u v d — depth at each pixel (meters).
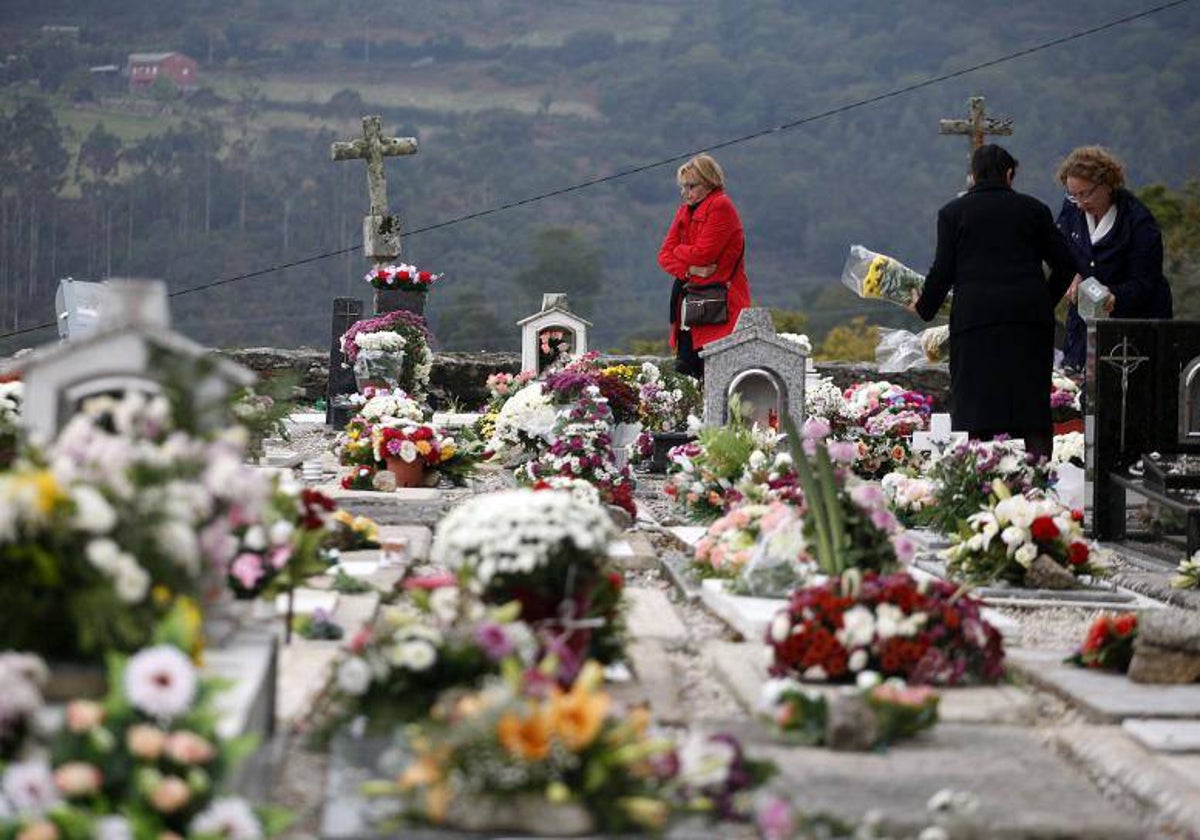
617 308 98.62
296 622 6.56
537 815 4.25
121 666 4.17
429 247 102.38
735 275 13.88
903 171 122.25
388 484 12.16
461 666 5.04
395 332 17.92
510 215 118.19
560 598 5.94
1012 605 8.21
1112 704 5.89
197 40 172.25
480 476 13.41
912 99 125.56
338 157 21.34
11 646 4.29
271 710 5.03
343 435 14.89
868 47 144.12
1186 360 10.41
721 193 13.84
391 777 4.60
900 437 14.07
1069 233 11.68
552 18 182.12
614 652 6.07
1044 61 124.69
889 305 86.62
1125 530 10.49
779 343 12.84
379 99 165.50
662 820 4.25
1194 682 6.24
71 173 108.00
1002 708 5.85
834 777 4.98
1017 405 10.42
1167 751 5.43
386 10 180.62
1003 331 10.41
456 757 4.26
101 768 3.97
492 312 93.56
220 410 5.14
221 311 99.31
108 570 4.27
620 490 11.31
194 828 3.94
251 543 6.27
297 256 103.19
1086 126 116.94
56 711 4.21
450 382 21.81
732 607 7.56
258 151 120.12
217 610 5.14
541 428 13.47
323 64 175.12
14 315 98.31
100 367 5.20
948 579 8.66
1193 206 46.03
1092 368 10.45
